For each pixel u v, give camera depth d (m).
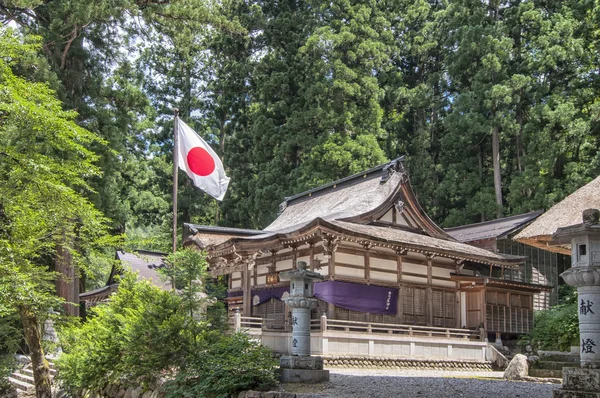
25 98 11.23
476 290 22.97
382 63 40.56
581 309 7.71
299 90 39.38
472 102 37.22
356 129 37.66
